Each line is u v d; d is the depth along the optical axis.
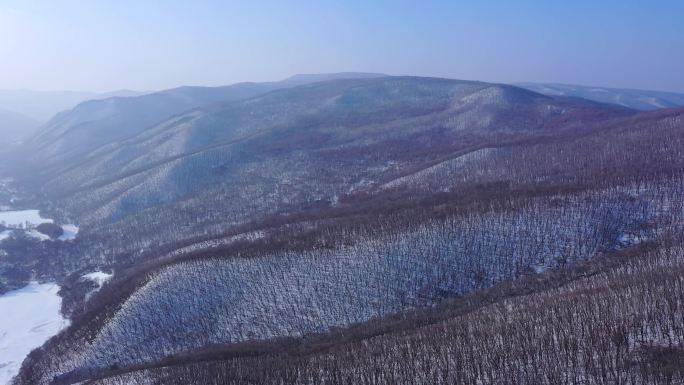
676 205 162.00
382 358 100.88
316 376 99.38
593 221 158.38
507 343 94.38
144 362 132.00
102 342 144.75
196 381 104.81
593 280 123.56
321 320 140.88
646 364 79.88
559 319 97.69
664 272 112.38
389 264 153.25
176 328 145.25
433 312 131.75
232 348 128.62
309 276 154.50
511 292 134.38
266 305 148.00
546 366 86.94
